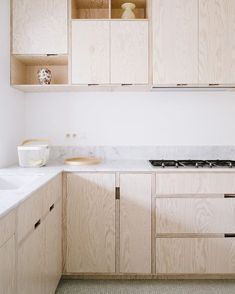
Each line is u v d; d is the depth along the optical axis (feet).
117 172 7.06
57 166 7.59
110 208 7.09
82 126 8.94
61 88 8.21
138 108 8.91
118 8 8.76
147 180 7.06
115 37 7.66
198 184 7.03
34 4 7.62
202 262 7.09
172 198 7.06
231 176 7.03
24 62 8.46
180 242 7.07
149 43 7.69
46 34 7.63
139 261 7.09
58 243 6.72
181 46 7.66
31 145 7.81
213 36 7.66
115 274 7.14
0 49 7.14
